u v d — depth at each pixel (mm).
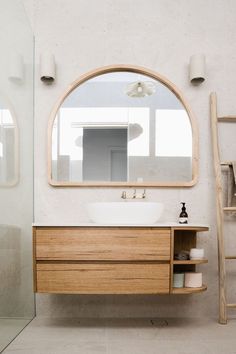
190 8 2197
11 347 1548
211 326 1888
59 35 2189
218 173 2055
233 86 2195
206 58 2195
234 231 2135
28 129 2010
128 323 1934
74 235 1713
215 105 2117
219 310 1974
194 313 2080
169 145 2158
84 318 2029
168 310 2074
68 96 2172
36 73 2166
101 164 2139
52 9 2197
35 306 2059
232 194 2084
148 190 2137
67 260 1712
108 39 2193
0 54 1439
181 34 2184
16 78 1738
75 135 2148
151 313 2068
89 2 2201
